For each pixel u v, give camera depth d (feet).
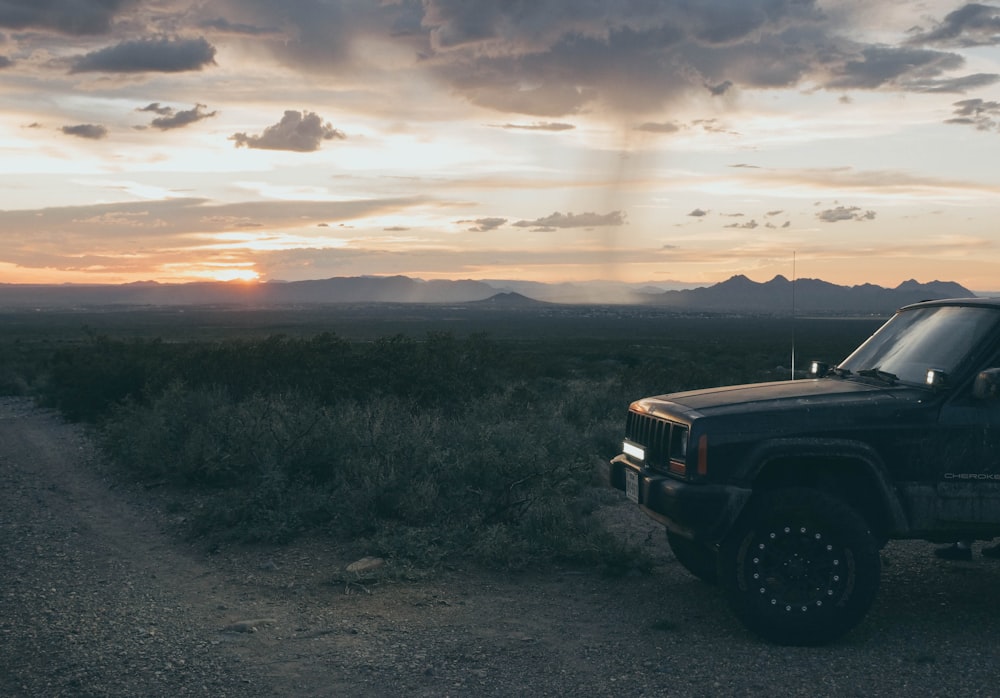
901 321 21.24
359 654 16.47
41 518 30.17
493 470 27.86
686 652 16.51
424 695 14.38
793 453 17.08
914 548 24.62
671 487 17.58
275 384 47.85
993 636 17.29
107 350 72.02
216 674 15.40
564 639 17.34
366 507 27.20
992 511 17.25
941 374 17.39
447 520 26.53
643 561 22.45
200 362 52.54
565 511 26.43
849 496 18.39
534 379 66.85
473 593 20.79
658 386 58.70
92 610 19.58
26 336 354.13
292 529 26.55
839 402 17.66
